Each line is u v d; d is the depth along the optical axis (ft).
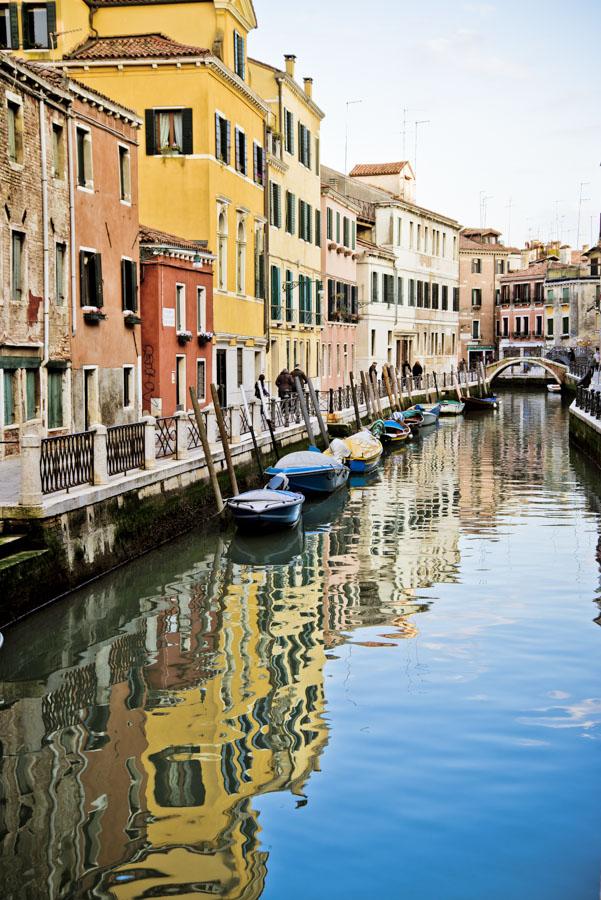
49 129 65.46
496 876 25.53
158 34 99.14
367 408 138.92
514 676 39.70
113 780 30.83
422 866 25.88
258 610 49.85
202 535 67.10
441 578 56.65
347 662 41.68
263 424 92.38
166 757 32.45
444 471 106.93
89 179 72.13
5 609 42.01
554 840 27.17
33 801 29.55
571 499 86.53
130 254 80.02
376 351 181.47
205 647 43.86
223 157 99.60
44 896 24.77
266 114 116.57
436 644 44.06
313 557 62.18
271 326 122.31
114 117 76.07
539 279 270.87
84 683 39.40
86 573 49.70
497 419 177.27
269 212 118.32
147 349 85.20
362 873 25.63
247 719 35.58
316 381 147.84
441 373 202.49
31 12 93.20
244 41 107.55
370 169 204.23
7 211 59.77
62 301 68.69
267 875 25.41
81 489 50.88
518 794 29.71
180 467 64.18
